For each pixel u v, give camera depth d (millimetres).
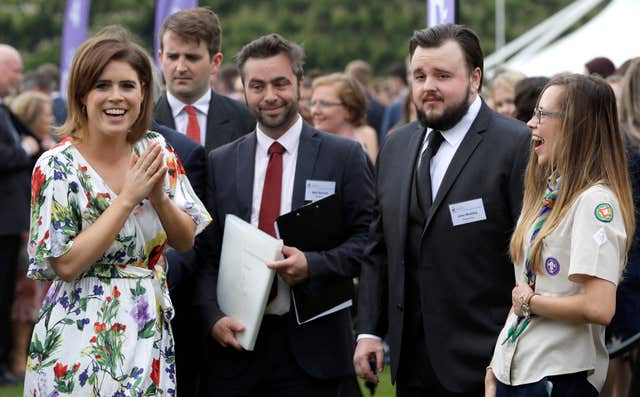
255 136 4555
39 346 3629
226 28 30469
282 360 4387
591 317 3320
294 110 4453
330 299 4352
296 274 4254
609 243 3330
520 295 3479
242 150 4555
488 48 29828
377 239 4316
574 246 3359
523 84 5363
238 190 4484
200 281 4523
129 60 3656
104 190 3656
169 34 4980
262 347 4387
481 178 3971
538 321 3480
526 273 3518
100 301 3617
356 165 4512
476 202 3951
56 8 30750
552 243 3438
